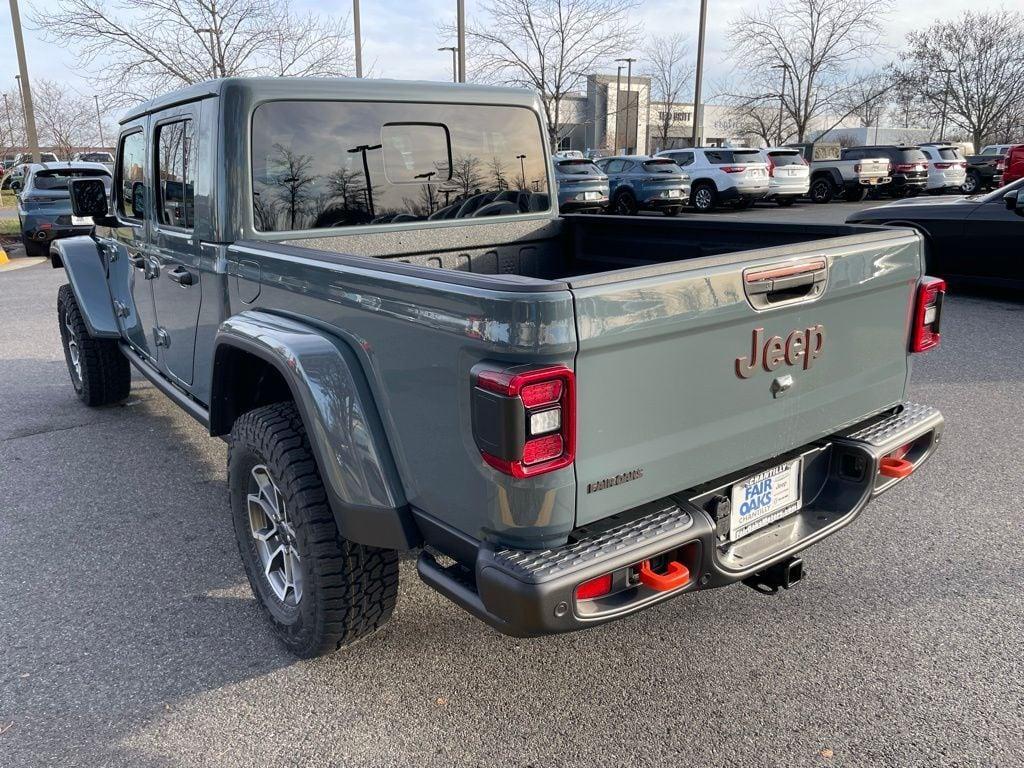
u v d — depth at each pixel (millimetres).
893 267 2760
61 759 2469
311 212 3469
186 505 4316
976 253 8984
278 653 2996
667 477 2236
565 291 1885
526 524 2018
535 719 2615
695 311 2139
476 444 2025
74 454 5070
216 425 3311
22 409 6023
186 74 19078
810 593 3332
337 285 2482
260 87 3223
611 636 3061
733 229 3535
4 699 2748
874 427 2916
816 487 2850
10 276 12953
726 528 2506
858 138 52094
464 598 2189
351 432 2412
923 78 42000
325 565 2635
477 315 1969
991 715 2594
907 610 3195
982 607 3207
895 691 2721
